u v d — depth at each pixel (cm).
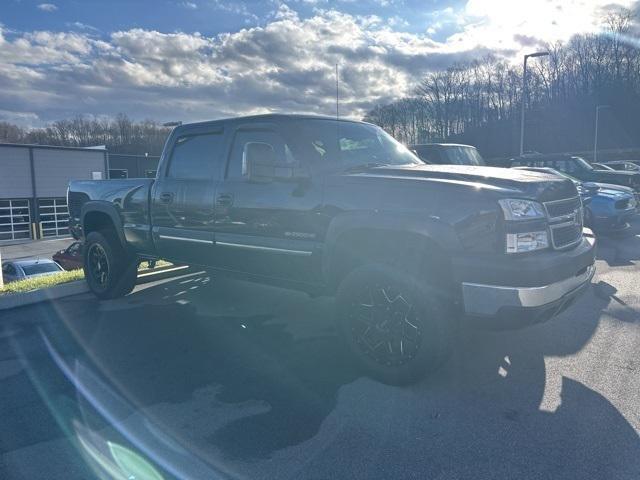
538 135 7606
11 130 8688
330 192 413
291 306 602
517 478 271
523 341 466
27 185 4391
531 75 7531
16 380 411
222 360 442
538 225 356
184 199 530
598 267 798
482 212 347
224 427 332
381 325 387
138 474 284
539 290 336
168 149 563
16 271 2030
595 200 1111
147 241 590
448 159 1182
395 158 506
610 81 7356
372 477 275
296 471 283
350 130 500
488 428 321
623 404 347
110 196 632
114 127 9062
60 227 4612
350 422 333
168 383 399
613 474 273
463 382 386
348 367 421
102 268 662
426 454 295
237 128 495
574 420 328
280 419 339
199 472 285
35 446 316
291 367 424
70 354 464
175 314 580
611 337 474
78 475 286
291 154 455
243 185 473
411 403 356
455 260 350
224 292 675
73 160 4684
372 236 395
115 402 370
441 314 358
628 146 7262
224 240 493
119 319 566
